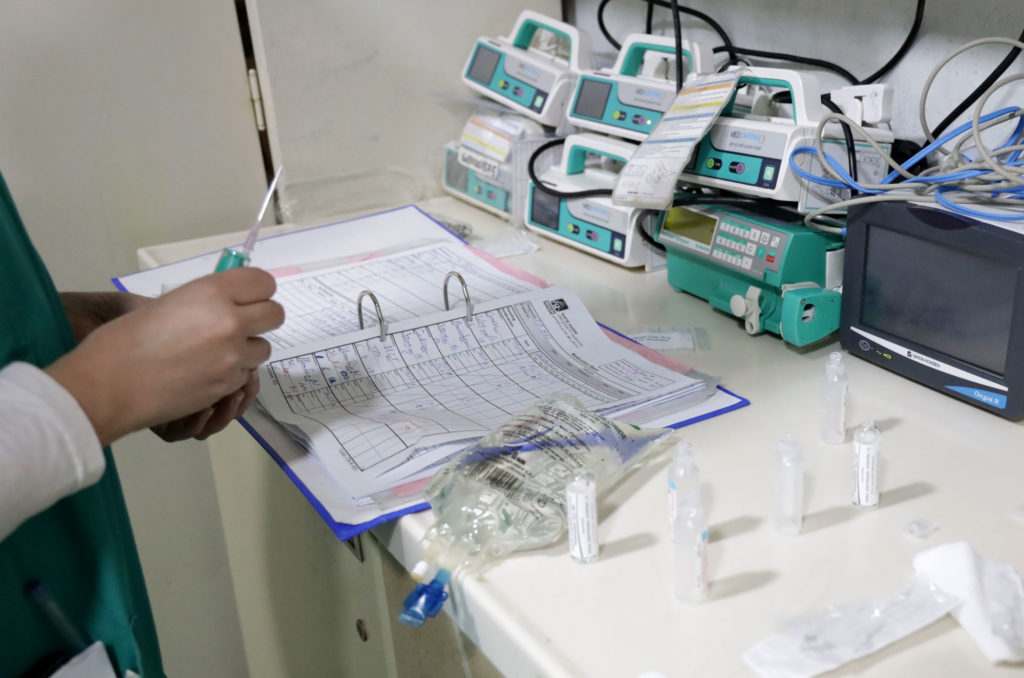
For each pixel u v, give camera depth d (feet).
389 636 2.72
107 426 1.74
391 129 4.66
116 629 2.11
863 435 2.02
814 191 2.98
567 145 4.05
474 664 2.24
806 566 1.87
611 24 4.67
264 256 3.92
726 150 3.17
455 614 1.96
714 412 2.54
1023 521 1.98
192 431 2.32
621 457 2.25
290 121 4.39
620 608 1.78
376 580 2.67
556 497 2.05
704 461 2.29
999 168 2.42
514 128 4.27
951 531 1.96
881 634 1.64
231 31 4.21
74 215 4.15
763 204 3.22
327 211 4.66
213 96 4.28
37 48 3.85
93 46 3.96
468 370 2.78
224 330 1.85
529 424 2.28
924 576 1.77
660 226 3.44
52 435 1.62
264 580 4.11
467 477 2.11
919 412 2.52
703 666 1.61
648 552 1.95
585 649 1.67
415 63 4.58
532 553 1.98
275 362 2.77
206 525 4.98
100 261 4.28
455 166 4.72
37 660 1.95
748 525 2.01
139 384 1.77
